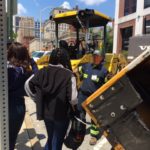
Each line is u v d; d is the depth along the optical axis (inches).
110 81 81.5
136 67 83.2
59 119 145.7
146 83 93.5
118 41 1284.4
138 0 1108.5
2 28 89.5
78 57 393.4
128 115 81.0
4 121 93.7
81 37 418.0
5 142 94.3
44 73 146.2
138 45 492.4
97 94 82.4
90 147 221.5
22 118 148.9
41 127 270.5
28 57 150.1
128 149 81.4
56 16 414.6
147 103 91.9
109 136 82.3
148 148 80.0
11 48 146.1
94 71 218.7
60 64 148.1
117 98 81.2
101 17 400.2
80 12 377.1
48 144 156.0
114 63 391.2
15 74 143.0
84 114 205.9
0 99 92.7
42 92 145.6
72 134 153.9
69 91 143.4
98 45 415.5
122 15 1253.7
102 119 82.4
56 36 437.4
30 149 201.9
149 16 1047.0
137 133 80.8
